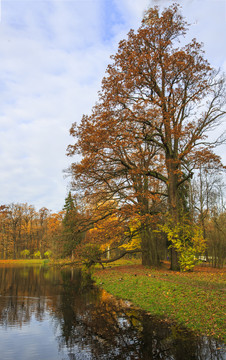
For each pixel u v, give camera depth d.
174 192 20.97
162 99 18.86
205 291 11.63
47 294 16.38
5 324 9.91
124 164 20.75
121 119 19.17
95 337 8.30
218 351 6.80
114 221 22.27
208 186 37.03
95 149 18.78
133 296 13.77
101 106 20.56
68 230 23.72
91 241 23.55
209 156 18.80
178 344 7.38
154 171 21.72
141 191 21.52
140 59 18.64
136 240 28.64
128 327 9.10
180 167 23.02
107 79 20.39
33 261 64.56
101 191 21.92
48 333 8.83
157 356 6.69
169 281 14.81
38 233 81.25
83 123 19.73
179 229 19.88
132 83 18.98
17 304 13.45
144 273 19.30
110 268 27.19
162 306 11.14
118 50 20.25
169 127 18.91
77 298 14.89
